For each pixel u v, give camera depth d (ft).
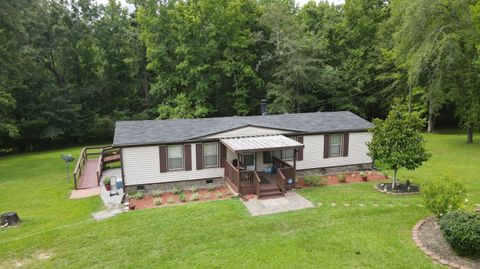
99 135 122.42
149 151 51.47
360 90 118.11
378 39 115.75
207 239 33.42
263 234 34.14
